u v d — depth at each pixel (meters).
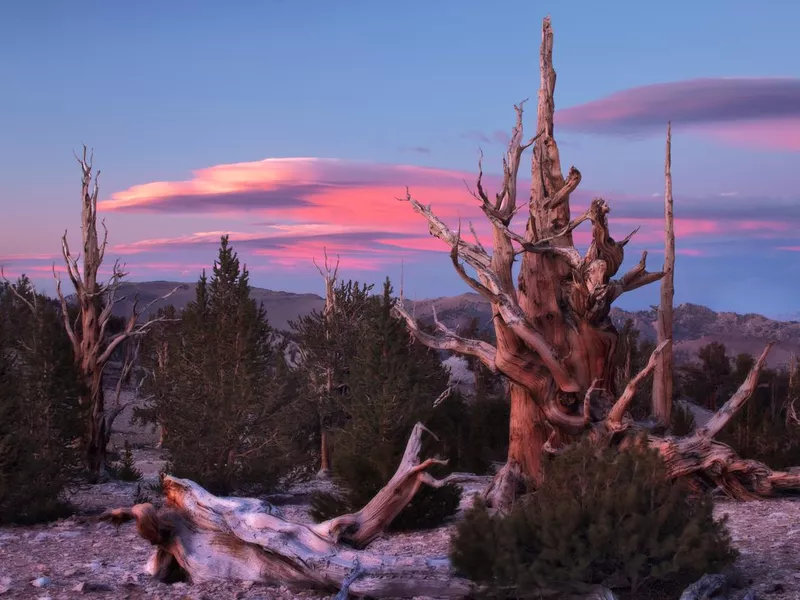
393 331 23.86
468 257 20.83
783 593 8.77
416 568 9.30
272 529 10.06
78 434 23.45
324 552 9.78
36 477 19.52
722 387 52.75
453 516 17.77
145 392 34.75
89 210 30.00
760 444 23.81
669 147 23.09
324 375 34.75
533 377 19.23
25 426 21.73
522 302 20.20
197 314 25.52
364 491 17.31
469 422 29.98
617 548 8.44
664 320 22.08
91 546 15.01
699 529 8.58
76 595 9.80
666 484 9.10
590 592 8.45
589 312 19.64
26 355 23.16
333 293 36.25
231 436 24.38
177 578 10.90
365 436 17.86
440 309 152.88
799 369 31.36
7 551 14.34
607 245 19.47
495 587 8.65
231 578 10.32
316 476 32.81
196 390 25.08
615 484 8.90
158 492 25.22
